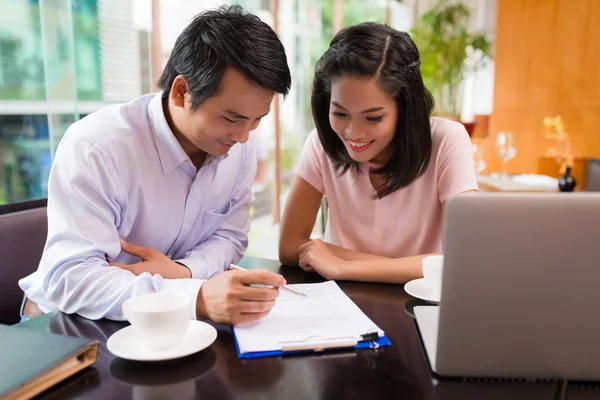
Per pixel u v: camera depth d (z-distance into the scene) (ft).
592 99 12.07
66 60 6.39
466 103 15.72
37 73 6.17
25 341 2.28
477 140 13.94
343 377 2.29
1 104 5.90
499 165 13.67
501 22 13.30
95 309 3.01
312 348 2.53
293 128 11.89
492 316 2.20
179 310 2.37
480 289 2.18
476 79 15.58
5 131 5.98
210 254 4.02
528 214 2.10
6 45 5.84
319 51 12.38
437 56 12.24
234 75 3.01
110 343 2.48
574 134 12.42
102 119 3.66
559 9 12.30
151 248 3.68
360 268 3.77
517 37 13.08
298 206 4.86
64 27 6.31
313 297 3.29
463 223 2.14
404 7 15.26
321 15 12.27
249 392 2.15
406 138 4.07
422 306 3.13
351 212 4.89
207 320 2.92
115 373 2.30
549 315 2.18
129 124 3.66
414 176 4.26
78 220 3.31
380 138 3.92
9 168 6.10
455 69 12.44
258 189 11.02
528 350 2.23
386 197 4.68
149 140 3.71
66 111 6.48
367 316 3.05
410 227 4.70
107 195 3.50
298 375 2.31
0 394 1.86
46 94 6.28
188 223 4.08
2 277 4.01
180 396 2.12
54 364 2.09
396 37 3.82
